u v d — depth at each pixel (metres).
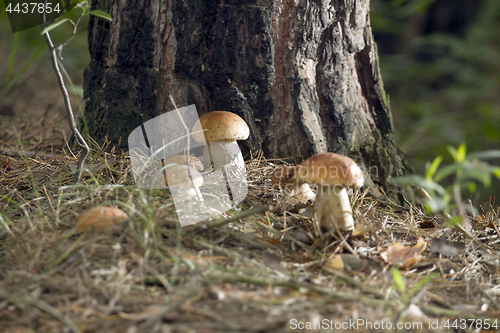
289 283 1.20
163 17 1.42
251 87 1.43
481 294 1.24
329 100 1.46
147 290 1.20
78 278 1.20
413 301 1.20
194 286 1.20
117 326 1.15
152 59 1.43
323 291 1.19
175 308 1.17
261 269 1.23
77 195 1.33
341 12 1.44
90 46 1.48
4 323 1.16
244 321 1.16
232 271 1.22
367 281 1.23
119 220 1.26
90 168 1.38
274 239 1.29
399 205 1.46
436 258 1.29
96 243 1.24
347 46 1.46
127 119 1.46
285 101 1.44
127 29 1.43
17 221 1.29
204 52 1.42
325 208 1.30
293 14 1.42
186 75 1.43
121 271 1.21
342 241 1.28
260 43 1.42
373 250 1.29
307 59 1.44
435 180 1.23
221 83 1.43
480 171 1.20
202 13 1.41
